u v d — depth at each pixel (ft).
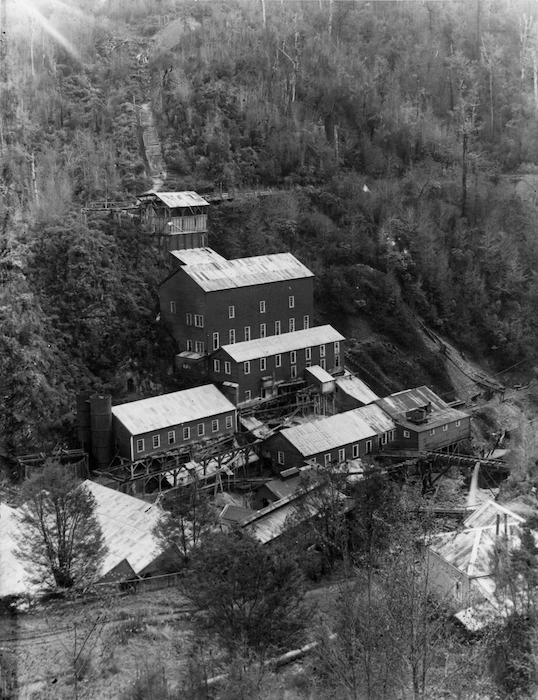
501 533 197.06
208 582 163.02
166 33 612.70
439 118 607.37
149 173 458.09
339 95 563.07
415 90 620.49
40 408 299.79
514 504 259.39
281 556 169.07
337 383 352.90
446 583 186.19
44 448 293.02
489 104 633.61
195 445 304.09
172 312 358.23
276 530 232.12
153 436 294.05
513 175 589.73
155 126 496.23
